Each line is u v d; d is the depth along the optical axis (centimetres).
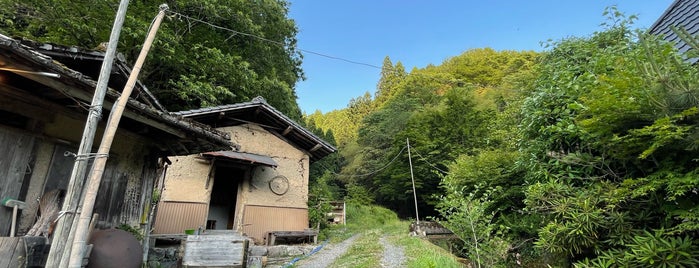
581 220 361
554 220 415
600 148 394
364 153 3005
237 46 1523
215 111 951
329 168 3209
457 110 2388
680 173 302
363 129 3506
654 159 326
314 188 1662
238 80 1308
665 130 276
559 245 392
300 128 1068
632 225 349
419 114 2681
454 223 521
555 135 469
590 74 412
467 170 923
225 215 1236
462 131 2188
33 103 377
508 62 3572
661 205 326
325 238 1084
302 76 2141
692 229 284
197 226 862
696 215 286
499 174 805
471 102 2433
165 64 1198
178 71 1227
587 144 411
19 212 355
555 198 404
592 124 343
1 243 302
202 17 1290
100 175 275
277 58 1802
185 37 1278
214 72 1246
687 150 295
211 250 537
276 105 1588
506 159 845
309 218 1102
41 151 388
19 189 358
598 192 367
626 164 380
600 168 394
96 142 454
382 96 4781
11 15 938
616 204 348
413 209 2567
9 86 349
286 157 1081
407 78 4047
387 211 2430
